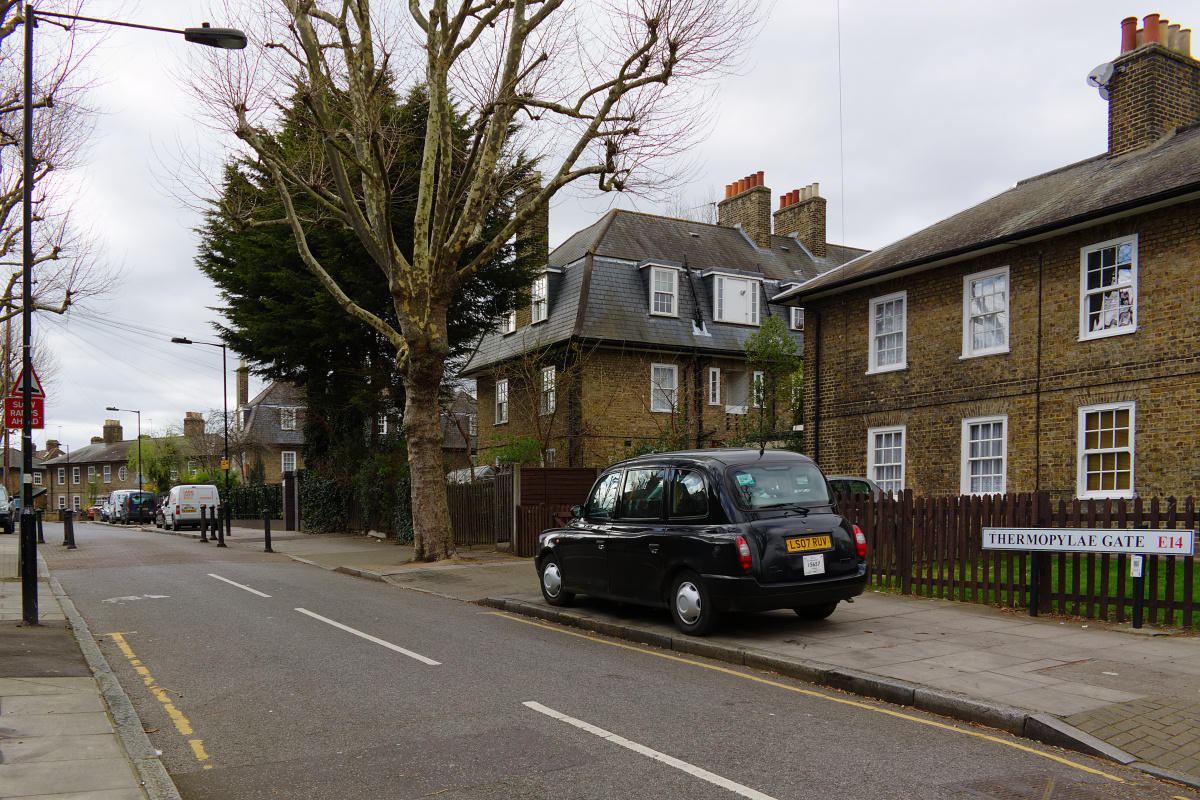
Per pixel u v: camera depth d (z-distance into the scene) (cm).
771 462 893
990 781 459
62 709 599
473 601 1188
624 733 543
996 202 1845
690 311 2925
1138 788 452
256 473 5091
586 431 2655
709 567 828
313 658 787
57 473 8356
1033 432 1542
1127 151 1622
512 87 1419
